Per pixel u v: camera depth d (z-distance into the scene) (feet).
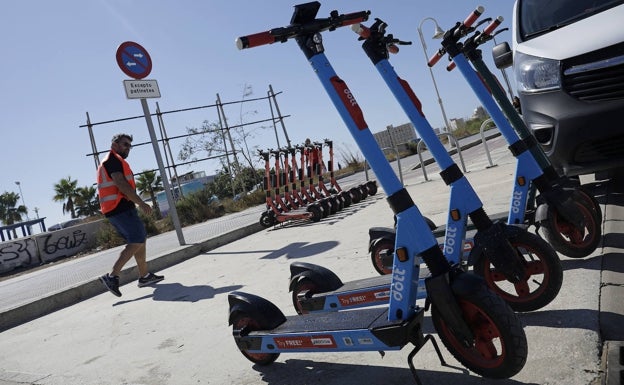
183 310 13.84
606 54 12.01
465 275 6.01
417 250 6.16
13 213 182.50
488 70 10.12
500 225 7.69
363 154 6.31
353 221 23.13
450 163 7.66
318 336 7.17
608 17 12.95
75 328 14.70
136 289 18.95
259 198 49.98
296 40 6.58
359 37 7.34
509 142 9.71
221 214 48.21
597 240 9.53
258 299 8.41
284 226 28.12
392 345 6.31
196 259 23.04
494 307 5.68
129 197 18.10
